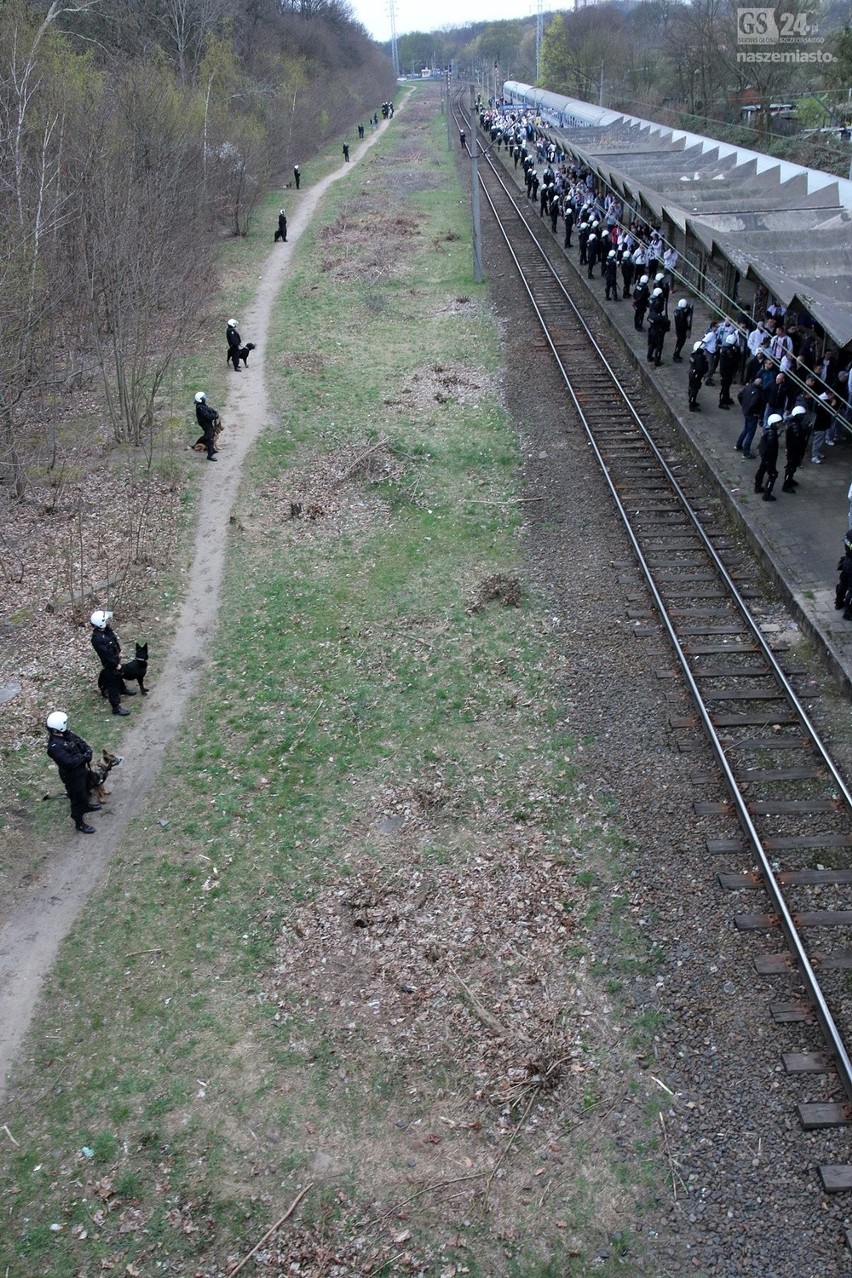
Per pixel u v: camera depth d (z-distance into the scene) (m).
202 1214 8.38
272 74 63.12
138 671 14.88
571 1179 8.40
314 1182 8.55
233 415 25.22
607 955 10.37
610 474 20.89
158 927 11.29
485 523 19.66
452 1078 9.30
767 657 14.58
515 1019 9.78
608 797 12.47
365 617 17.00
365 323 32.06
